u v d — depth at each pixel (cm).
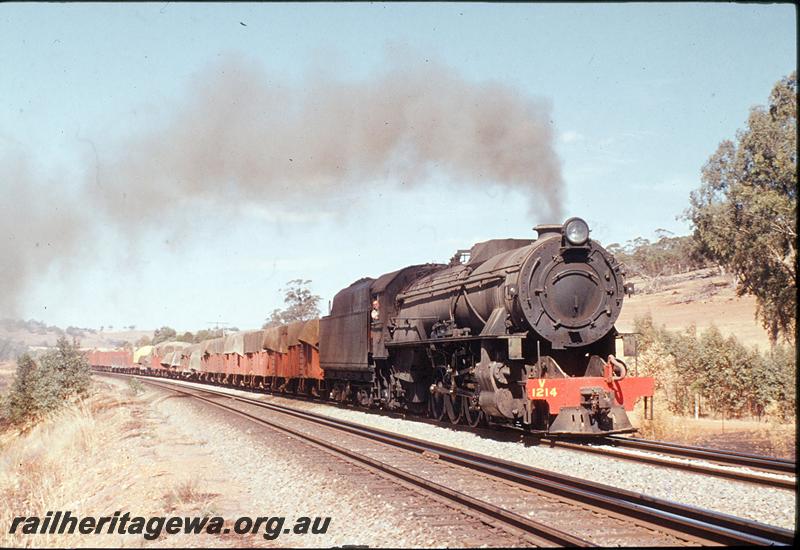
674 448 1310
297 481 1102
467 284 1694
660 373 2744
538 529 738
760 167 4200
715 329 2878
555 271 1470
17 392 3031
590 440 1470
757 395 2578
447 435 1619
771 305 4197
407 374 2005
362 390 2422
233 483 1152
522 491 972
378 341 2202
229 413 2306
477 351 1630
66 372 3100
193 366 5722
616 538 736
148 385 4656
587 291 1484
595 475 1101
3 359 14300
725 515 761
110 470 1330
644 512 783
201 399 3058
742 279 4481
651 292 9462
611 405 1375
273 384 3784
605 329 1493
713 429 2112
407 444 1391
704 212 4562
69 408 2464
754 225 4231
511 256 1548
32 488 1359
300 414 2167
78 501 1101
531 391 1353
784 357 2633
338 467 1176
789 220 4019
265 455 1360
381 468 1127
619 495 897
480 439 1516
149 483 1143
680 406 2700
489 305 1570
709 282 9169
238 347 4562
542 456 1283
